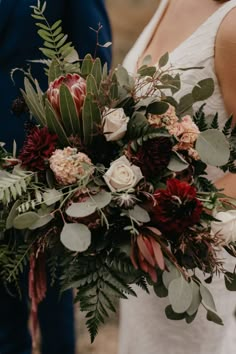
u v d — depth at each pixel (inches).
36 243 71.6
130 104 73.7
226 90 82.1
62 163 69.6
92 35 105.0
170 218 67.6
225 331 94.4
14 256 76.2
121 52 293.0
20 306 111.5
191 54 83.8
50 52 78.0
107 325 150.5
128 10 336.5
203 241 70.1
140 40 99.9
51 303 113.6
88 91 72.6
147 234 68.2
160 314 92.2
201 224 70.5
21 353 113.8
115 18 325.1
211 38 82.5
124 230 68.8
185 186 67.9
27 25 103.7
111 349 142.5
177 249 70.7
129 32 313.3
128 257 68.3
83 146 73.1
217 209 72.7
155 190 70.6
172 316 70.0
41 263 71.9
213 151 70.9
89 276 68.4
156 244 67.0
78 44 105.6
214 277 89.0
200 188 73.5
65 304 114.8
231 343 101.8
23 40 104.1
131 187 68.7
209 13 86.0
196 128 72.3
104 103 73.2
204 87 74.7
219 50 81.7
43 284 71.3
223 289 90.3
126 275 68.5
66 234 66.1
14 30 103.8
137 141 71.0
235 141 75.9
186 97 75.6
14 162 74.5
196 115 76.5
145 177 70.6
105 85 73.4
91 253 68.8
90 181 69.7
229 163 75.9
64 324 115.6
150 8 340.8
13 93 106.0
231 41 80.4
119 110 71.9
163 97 75.4
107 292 67.9
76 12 104.4
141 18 328.8
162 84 78.2
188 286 67.3
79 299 67.8
